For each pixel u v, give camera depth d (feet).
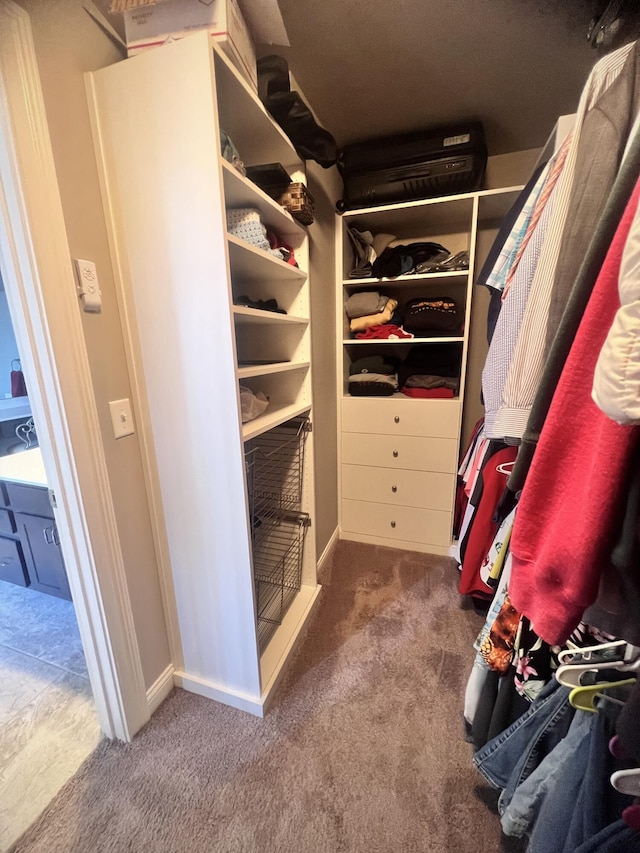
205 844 2.88
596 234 1.38
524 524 1.64
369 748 3.57
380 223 6.73
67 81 2.66
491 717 3.07
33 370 2.77
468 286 5.77
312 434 5.37
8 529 5.40
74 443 2.90
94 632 3.37
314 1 3.61
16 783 3.33
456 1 3.59
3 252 2.56
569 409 1.43
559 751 2.17
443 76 4.65
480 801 3.14
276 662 4.32
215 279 2.96
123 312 3.27
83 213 2.86
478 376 7.01
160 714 3.94
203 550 3.69
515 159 6.43
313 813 3.07
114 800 3.18
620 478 1.21
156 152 2.85
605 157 1.82
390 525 7.24
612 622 1.58
